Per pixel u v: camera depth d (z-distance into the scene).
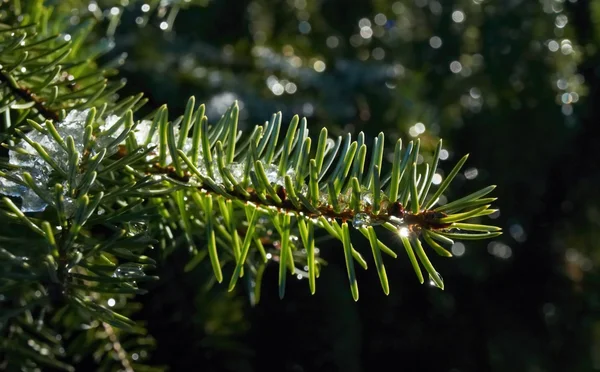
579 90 0.71
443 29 0.72
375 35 0.75
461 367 0.71
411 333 0.70
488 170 0.71
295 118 0.27
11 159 0.27
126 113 0.27
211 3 0.69
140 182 0.26
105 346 0.38
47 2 0.34
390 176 0.26
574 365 0.75
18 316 0.35
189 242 0.30
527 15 0.70
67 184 0.25
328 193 0.26
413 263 0.25
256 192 0.27
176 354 0.50
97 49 0.34
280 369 0.59
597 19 0.76
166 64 0.59
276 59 0.66
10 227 0.32
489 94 0.71
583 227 0.80
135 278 0.25
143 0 0.38
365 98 0.63
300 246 0.33
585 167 0.77
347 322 0.61
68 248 0.24
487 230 0.25
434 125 0.67
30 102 0.29
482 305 0.73
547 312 0.76
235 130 0.27
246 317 0.58
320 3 0.76
